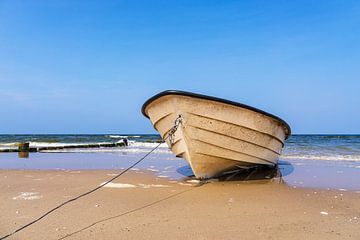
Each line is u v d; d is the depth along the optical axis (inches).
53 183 304.8
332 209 203.6
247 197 239.8
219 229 163.9
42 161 545.3
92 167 448.5
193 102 265.4
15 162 530.6
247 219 181.3
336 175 350.9
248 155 310.3
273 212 196.5
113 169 419.5
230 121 277.0
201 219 181.6
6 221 179.0
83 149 864.9
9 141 1583.4
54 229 164.9
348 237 152.0
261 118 292.0
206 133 278.5
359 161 492.4
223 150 292.7
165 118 291.1
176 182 311.7
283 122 323.3
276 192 258.1
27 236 154.5
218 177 324.2
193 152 286.7
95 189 267.0
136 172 387.2
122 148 901.8
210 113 269.3
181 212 197.3
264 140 313.0
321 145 936.9
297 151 689.6
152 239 149.9
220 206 212.2
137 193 256.5
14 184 299.0
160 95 273.7
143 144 1080.2
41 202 224.1
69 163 507.5
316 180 317.7
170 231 161.2
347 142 1172.5
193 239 149.6
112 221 178.7
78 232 160.2
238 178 334.0
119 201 227.8
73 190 269.3
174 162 504.7
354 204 216.8
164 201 228.1
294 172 374.9
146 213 195.3
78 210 202.4
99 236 154.3
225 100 263.7
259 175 352.8
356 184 294.7
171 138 295.7
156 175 360.5
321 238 150.9
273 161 359.9
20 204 218.1
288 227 167.0
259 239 149.6
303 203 219.8
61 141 1494.8
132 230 163.0
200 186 288.4
